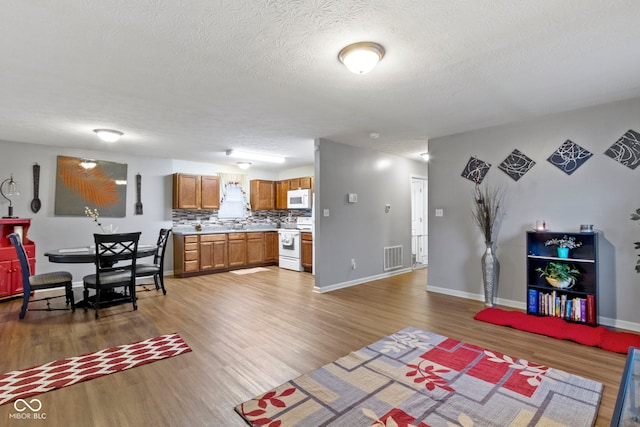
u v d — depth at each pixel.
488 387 2.08
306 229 6.32
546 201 3.59
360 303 4.03
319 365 2.39
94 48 2.02
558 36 1.95
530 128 3.70
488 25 1.83
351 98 2.96
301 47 2.05
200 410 1.86
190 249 5.77
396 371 2.29
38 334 3.00
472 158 4.18
